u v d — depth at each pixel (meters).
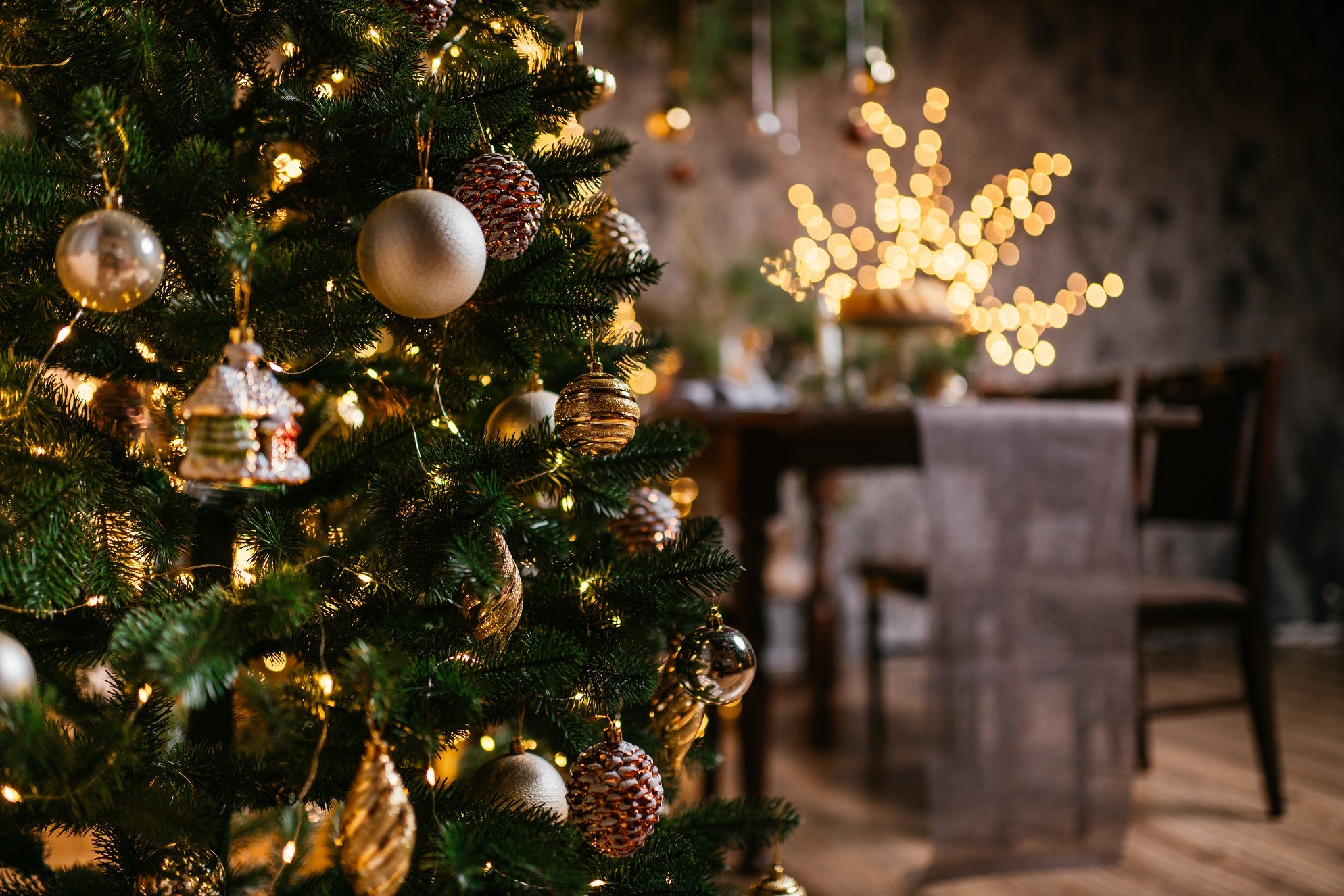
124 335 0.63
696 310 2.98
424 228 0.55
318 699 0.54
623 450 0.70
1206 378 1.76
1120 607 1.39
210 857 0.61
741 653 0.66
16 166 0.52
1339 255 3.60
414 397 0.74
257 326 0.60
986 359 3.23
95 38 0.58
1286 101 3.59
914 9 3.25
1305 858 1.41
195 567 0.60
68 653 0.60
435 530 0.58
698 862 0.67
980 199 3.29
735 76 2.77
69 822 0.56
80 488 0.53
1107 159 3.42
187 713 0.68
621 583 0.66
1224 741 2.07
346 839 0.48
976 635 1.34
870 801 1.72
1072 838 1.35
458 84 0.64
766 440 1.50
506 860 0.50
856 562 3.11
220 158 0.56
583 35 2.94
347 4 0.60
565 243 0.67
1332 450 3.56
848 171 3.19
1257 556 1.62
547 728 0.73
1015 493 1.38
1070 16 3.41
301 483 0.66
